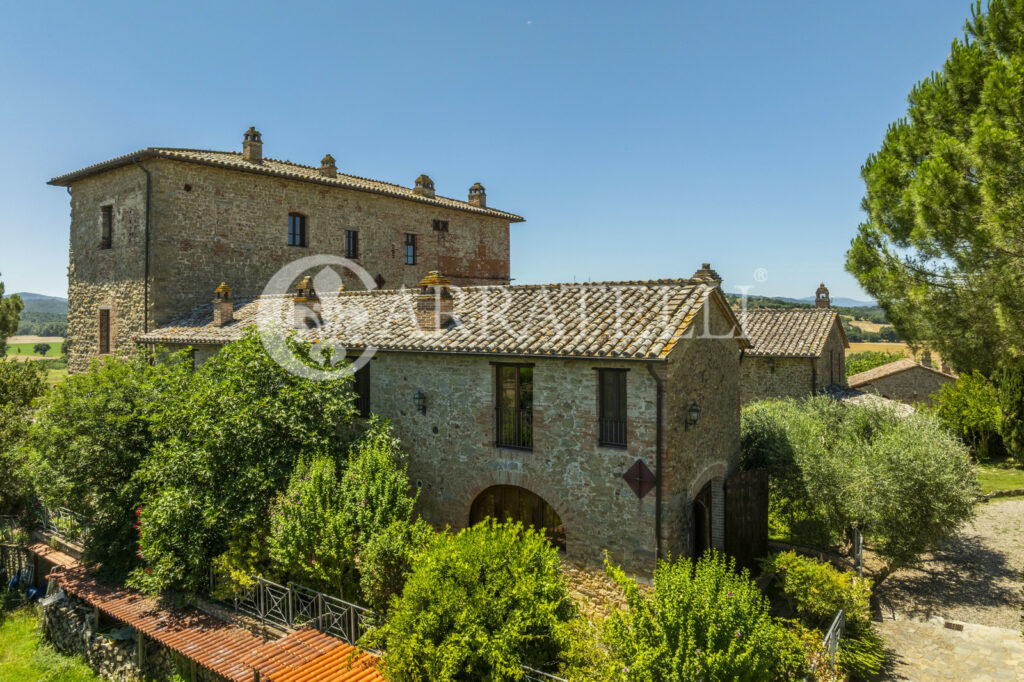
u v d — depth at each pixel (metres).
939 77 13.62
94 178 21.89
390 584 9.36
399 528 9.73
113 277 20.86
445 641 7.69
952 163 11.34
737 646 6.97
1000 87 10.67
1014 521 16.72
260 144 22.45
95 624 12.55
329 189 23.66
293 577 10.66
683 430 10.16
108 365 14.34
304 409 11.94
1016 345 10.95
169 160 19.31
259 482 11.03
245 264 21.27
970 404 24.52
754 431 14.54
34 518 16.91
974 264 11.35
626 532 9.71
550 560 8.66
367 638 8.97
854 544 12.96
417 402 12.01
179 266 19.69
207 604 11.25
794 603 10.81
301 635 9.50
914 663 9.75
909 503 11.87
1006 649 10.17
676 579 7.48
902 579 13.15
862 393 22.59
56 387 13.84
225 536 11.14
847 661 9.15
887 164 13.84
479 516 11.66
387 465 10.71
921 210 11.64
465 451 11.52
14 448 16.22
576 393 10.21
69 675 11.99
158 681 10.93
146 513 11.51
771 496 14.12
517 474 10.85
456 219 28.42
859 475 12.40
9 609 15.46
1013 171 10.30
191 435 11.81
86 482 13.26
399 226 26.00
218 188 20.64
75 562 14.17
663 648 6.97
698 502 11.52
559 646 8.06
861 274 14.09
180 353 14.51
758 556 12.68
